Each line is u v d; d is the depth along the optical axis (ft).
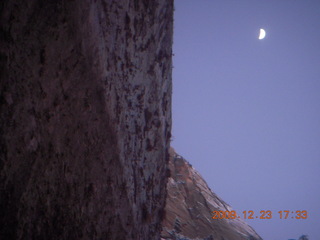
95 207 3.96
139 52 4.95
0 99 2.35
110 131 4.30
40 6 2.65
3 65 2.36
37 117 2.75
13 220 2.48
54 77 2.96
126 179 5.01
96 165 3.94
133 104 5.06
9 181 2.44
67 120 3.24
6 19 2.35
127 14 4.32
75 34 3.18
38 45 2.70
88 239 3.81
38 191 2.79
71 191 3.35
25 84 2.59
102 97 3.98
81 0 3.15
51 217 2.99
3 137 2.38
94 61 3.65
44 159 2.86
